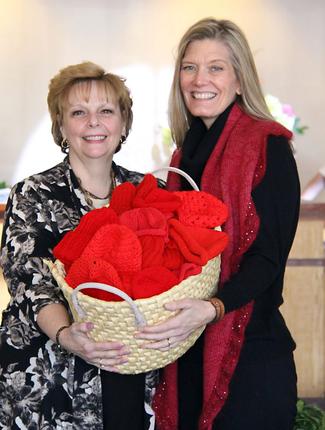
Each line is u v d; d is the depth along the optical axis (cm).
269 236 172
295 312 323
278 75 639
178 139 205
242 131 181
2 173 632
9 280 182
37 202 185
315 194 383
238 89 189
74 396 181
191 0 631
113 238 151
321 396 325
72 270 154
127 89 196
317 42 636
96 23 626
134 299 149
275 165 174
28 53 622
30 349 182
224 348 175
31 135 630
